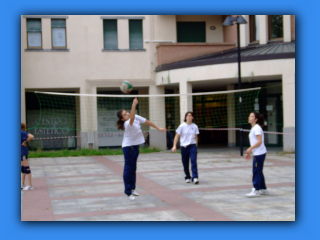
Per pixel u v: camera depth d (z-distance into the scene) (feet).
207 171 36.50
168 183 30.27
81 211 21.66
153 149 59.47
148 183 30.45
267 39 58.08
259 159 24.20
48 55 60.90
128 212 21.12
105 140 67.15
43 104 66.80
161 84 60.54
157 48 62.28
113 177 34.45
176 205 22.54
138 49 63.00
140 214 20.58
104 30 63.00
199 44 61.87
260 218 19.27
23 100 60.18
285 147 50.57
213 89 68.54
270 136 59.62
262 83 59.36
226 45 62.75
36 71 60.59
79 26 61.72
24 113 60.18
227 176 33.12
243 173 34.60
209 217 19.63
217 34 67.97
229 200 23.53
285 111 49.83
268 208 21.27
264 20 57.62
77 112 66.90
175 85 62.49
